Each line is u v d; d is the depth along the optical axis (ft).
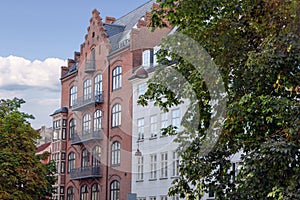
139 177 121.29
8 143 110.52
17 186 108.78
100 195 144.15
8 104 126.21
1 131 111.55
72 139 159.74
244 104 36.86
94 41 142.51
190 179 40.78
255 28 38.73
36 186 110.32
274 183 34.30
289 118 34.19
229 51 39.06
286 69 36.42
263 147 33.88
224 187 40.45
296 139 33.78
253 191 35.09
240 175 37.09
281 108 34.30
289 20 36.27
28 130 114.21
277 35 37.01
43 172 113.80
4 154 107.76
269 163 33.81
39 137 116.78
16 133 112.37
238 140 38.22
